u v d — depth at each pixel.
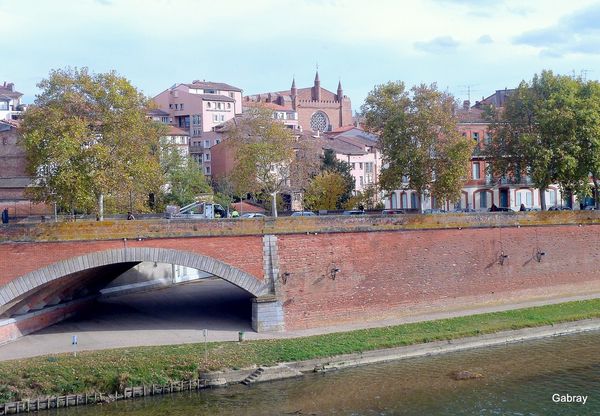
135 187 78.69
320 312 73.19
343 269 74.62
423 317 77.25
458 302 81.25
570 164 90.06
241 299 86.81
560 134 91.88
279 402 55.47
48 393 55.31
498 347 69.81
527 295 85.88
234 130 108.06
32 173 72.75
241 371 60.56
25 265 63.47
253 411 53.72
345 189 129.50
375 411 53.28
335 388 58.41
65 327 72.00
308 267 72.81
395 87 89.50
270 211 110.38
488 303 83.19
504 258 84.44
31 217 87.00
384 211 99.12
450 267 80.94
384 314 76.50
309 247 73.00
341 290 74.44
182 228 68.25
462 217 81.94
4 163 102.94
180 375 59.16
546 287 87.31
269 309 70.62
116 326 72.88
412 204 118.81
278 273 71.38
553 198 117.94
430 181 87.25
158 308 82.56
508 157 96.75
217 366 60.56
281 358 62.75
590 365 63.28
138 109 77.69
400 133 87.19
